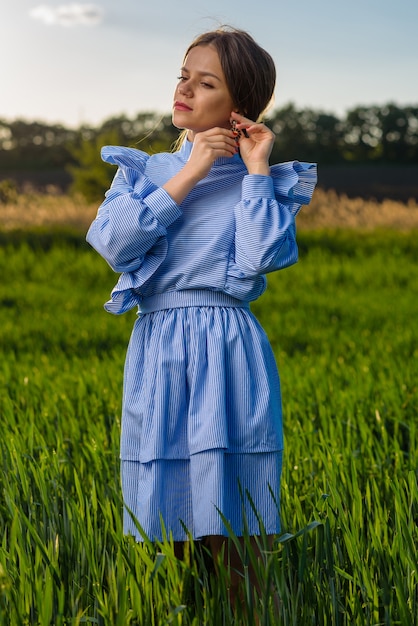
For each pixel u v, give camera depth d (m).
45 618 2.67
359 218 24.98
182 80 3.20
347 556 3.37
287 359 8.34
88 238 3.10
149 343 3.10
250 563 3.09
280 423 3.12
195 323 3.05
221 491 2.90
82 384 6.37
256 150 3.08
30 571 2.97
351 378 6.97
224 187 3.16
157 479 2.95
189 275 3.06
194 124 3.16
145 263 3.07
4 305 14.27
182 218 3.12
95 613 2.93
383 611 3.07
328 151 53.31
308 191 3.21
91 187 28.50
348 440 4.83
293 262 3.11
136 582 2.88
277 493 3.06
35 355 9.26
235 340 3.05
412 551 3.10
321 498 3.58
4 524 3.77
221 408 2.95
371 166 50.91
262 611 2.80
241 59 3.10
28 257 18.41
